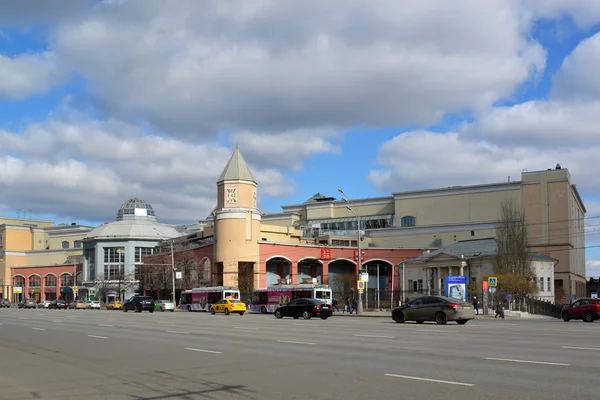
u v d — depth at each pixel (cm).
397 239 10500
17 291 14138
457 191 10181
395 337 2394
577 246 10744
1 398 1198
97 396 1209
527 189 9581
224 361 1689
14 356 1933
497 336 2409
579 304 4247
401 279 8400
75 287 12094
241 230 8556
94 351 2048
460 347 1934
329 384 1263
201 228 13912
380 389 1187
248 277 8488
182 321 4147
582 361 1537
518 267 6706
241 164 8812
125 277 11512
